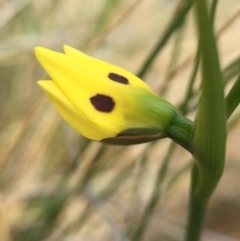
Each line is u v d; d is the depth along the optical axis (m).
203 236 0.23
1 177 0.24
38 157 0.25
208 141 0.11
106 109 0.12
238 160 0.27
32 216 0.23
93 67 0.12
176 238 0.23
